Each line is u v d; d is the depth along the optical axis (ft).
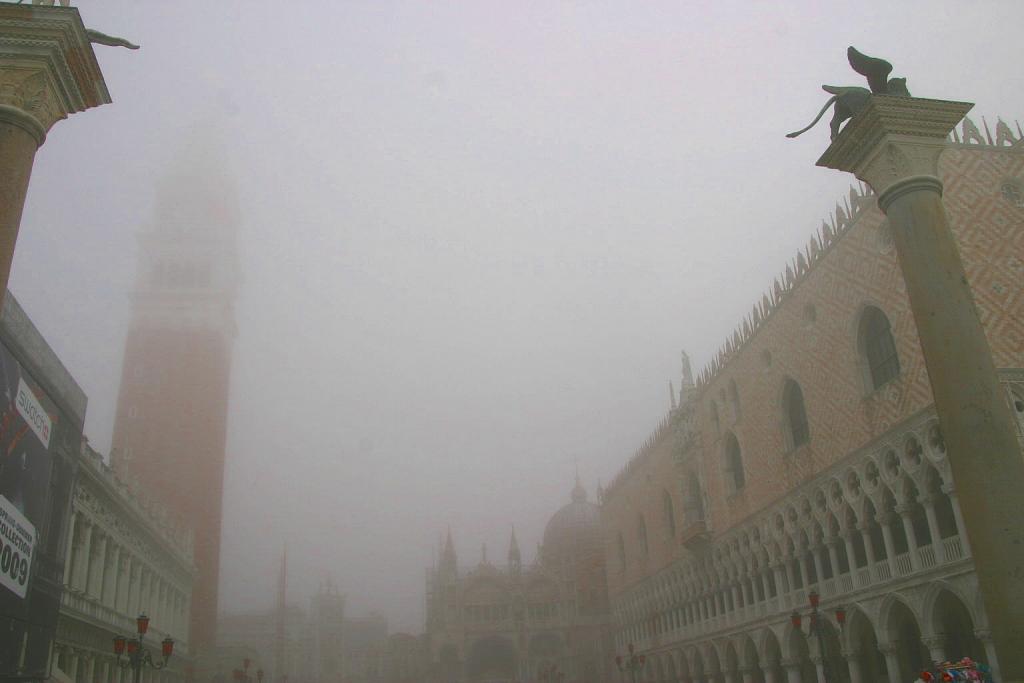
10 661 101.91
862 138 56.54
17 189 49.60
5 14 51.47
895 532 153.28
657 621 292.81
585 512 483.92
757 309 210.18
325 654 552.41
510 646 433.89
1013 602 44.86
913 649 149.69
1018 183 143.13
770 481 199.72
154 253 386.11
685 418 260.83
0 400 95.91
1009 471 47.14
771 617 198.29
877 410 153.17
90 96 56.59
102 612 177.68
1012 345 130.00
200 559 336.49
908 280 53.26
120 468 209.15
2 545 97.45
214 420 361.92
